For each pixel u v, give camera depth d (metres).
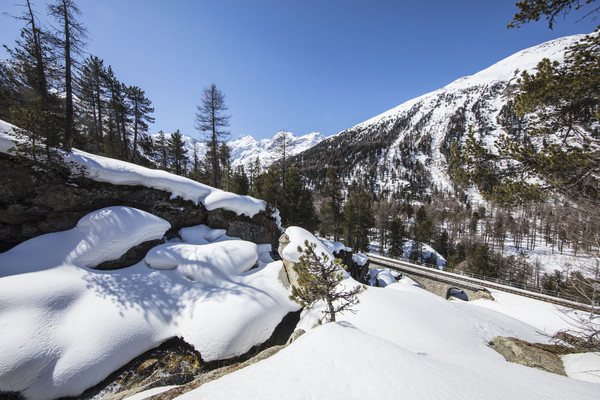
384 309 11.38
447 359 6.88
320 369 4.61
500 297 21.66
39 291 9.09
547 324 16.53
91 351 8.18
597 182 6.62
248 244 16.16
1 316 7.95
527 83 7.57
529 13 6.71
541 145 7.65
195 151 45.09
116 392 7.85
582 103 7.00
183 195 17.53
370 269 29.03
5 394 6.89
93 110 27.55
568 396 4.15
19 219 11.93
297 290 8.45
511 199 8.34
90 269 11.32
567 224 6.77
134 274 11.84
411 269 28.58
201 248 14.09
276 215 23.06
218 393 4.09
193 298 11.29
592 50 6.29
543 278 37.03
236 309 10.60
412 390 3.98
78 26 15.13
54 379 7.41
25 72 15.20
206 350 9.19
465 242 62.75
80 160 13.73
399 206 94.75
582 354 8.14
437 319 11.38
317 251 15.40
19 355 7.32
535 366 8.14
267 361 5.21
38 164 12.26
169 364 8.98
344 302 11.84
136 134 30.66
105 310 9.51
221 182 31.28
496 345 10.17
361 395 3.85
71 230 12.23
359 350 5.20
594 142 6.75
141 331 9.39
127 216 13.28
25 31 14.37
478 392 4.09
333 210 36.62
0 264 9.92
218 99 24.98
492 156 8.48
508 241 72.25
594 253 6.20
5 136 11.76
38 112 12.26
